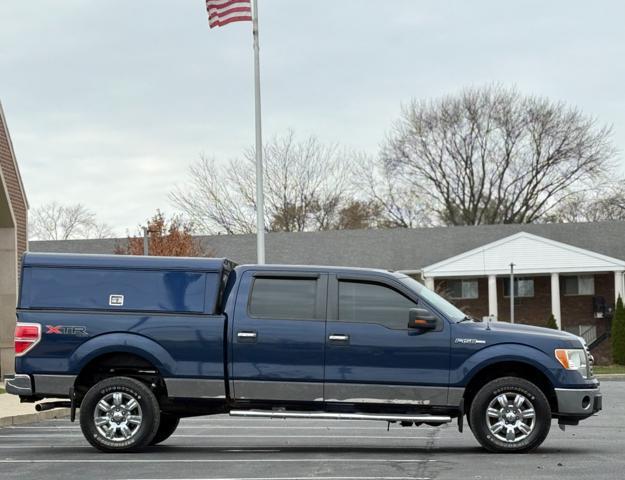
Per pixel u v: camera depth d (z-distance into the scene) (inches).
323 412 510.3
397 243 2198.6
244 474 427.8
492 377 518.0
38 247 2258.9
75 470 448.8
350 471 434.3
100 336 514.3
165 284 519.2
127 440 510.6
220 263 522.3
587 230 2183.8
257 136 1171.9
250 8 1146.7
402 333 508.4
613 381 1496.1
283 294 518.3
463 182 2854.3
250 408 514.6
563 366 504.1
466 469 438.6
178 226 2292.1
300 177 2876.5
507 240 2050.9
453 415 511.8
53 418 832.3
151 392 514.6
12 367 1242.6
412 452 515.2
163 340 514.0
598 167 2802.7
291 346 510.3
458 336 506.6
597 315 2121.1
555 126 2775.6
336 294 515.8
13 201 1240.2
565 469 437.1
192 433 647.1
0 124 1210.0
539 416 499.2
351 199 2957.7
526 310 2172.7
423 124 2856.8
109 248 2240.4
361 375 507.2
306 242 2220.7
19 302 520.7
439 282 2174.0
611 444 554.9
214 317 514.9
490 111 2800.2
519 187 2827.3
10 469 455.5
